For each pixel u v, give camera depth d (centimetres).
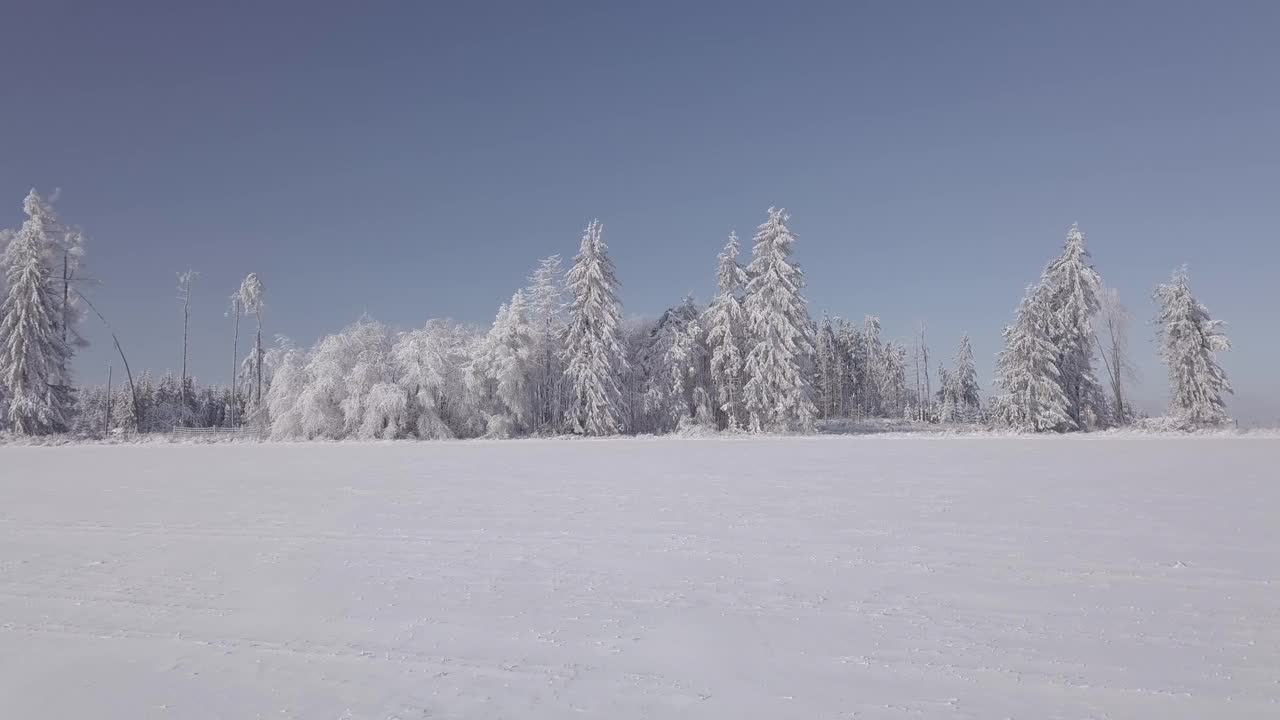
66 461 2269
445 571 716
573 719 385
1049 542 790
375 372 4256
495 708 401
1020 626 520
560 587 651
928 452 2200
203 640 526
